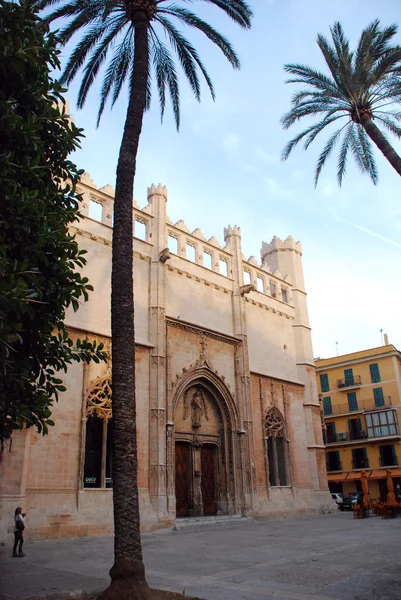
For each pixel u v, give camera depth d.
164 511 25.00
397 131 23.72
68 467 22.03
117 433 10.39
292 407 37.56
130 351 11.20
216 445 31.62
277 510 32.22
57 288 9.42
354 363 57.19
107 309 26.36
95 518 22.12
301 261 45.16
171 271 31.11
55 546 18.70
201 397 31.41
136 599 8.92
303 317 42.19
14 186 8.22
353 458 54.09
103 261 27.08
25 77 9.29
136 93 14.75
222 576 11.94
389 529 21.81
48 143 10.53
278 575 11.76
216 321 33.22
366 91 22.84
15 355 9.25
